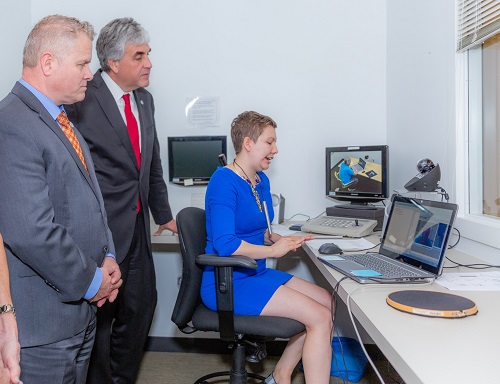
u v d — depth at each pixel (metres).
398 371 0.86
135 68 1.98
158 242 2.40
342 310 2.67
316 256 1.78
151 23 2.78
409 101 2.45
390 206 1.88
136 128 2.10
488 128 1.93
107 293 1.48
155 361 2.72
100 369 2.07
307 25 2.76
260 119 1.89
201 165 2.74
